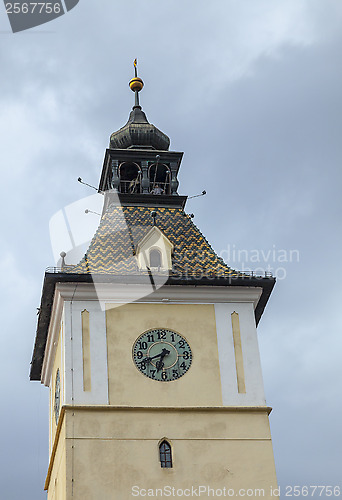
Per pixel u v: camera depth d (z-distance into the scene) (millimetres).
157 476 58031
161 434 59219
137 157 71250
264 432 60031
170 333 62469
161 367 61312
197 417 60000
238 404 60625
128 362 61156
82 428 58688
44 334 67188
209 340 62531
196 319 63094
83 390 59875
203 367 61656
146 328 62344
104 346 61375
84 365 60625
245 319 63500
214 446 59281
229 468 58781
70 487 57031
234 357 62156
